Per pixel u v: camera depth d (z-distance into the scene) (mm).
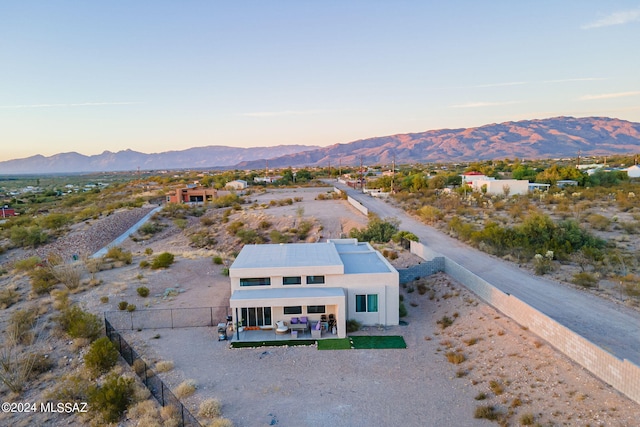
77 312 25234
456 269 30625
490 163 185250
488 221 50750
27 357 21828
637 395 14828
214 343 24016
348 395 18516
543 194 68000
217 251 53281
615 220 47312
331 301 24531
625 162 145500
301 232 57656
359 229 52906
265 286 26312
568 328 19062
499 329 22391
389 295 26172
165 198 100875
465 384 18906
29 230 63781
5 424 16984
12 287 32719
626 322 21625
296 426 16328
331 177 170250
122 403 17688
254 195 103312
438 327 25391
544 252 34656
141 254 47812
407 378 19828
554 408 15773
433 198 74500
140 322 26750
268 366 21297
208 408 17172
